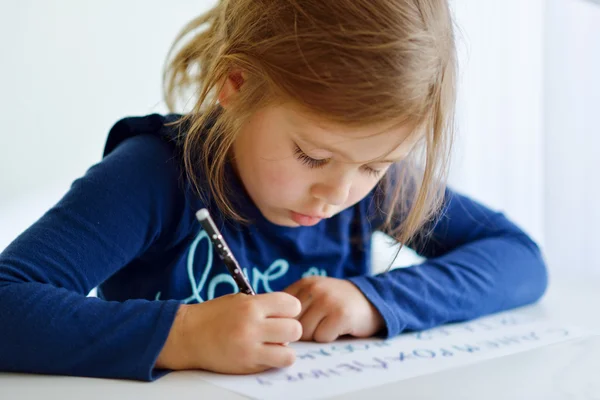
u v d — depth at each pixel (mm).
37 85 1419
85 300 595
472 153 1428
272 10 631
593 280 1071
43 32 1413
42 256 642
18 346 562
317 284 709
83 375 561
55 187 1453
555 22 1231
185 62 872
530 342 670
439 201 818
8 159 1401
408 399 502
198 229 782
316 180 647
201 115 744
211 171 753
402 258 1329
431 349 650
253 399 506
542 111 1278
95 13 1463
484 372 567
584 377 556
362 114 579
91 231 677
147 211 731
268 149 650
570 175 1223
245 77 668
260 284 831
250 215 797
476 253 851
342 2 590
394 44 587
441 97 651
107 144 820
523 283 849
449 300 763
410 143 644
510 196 1382
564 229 1231
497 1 1377
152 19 1525
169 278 780
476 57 1406
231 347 558
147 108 1545
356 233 915
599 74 1185
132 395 517
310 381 544
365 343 677
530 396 511
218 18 786
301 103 588
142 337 564
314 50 586
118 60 1501
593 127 1193
